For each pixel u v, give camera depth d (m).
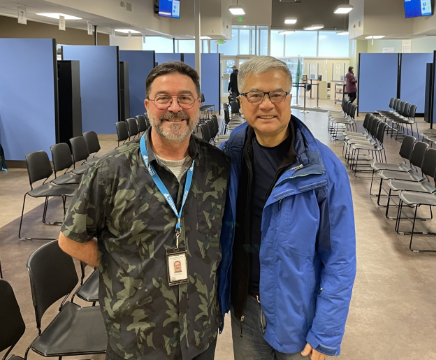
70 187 4.78
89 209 1.45
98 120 10.30
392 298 3.36
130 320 1.47
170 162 1.48
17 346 2.74
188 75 1.46
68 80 8.01
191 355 1.52
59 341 2.12
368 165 8.02
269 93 1.46
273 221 1.51
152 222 1.44
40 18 10.90
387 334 2.90
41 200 5.94
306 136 1.53
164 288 1.46
